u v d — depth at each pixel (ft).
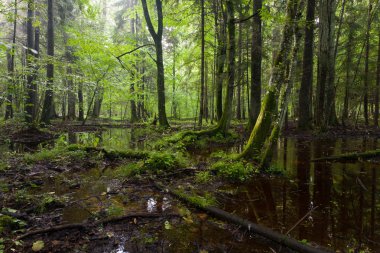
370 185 18.65
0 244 9.98
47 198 14.16
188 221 12.62
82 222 11.95
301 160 26.86
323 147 35.06
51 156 24.16
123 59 58.75
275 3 46.75
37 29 55.93
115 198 15.44
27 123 41.27
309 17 45.57
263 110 23.22
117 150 25.84
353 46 59.93
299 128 51.39
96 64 57.52
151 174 19.62
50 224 11.92
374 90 62.95
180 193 15.55
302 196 16.48
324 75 51.29
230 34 38.19
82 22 70.85
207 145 35.42
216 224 12.36
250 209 14.33
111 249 10.12
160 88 49.65
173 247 10.37
